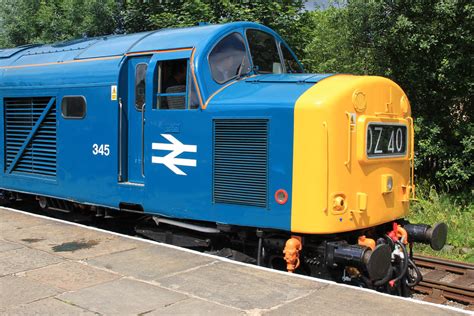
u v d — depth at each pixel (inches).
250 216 213.6
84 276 195.5
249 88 228.2
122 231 311.7
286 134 203.0
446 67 406.9
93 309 162.4
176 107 239.3
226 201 220.4
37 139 312.0
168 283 187.9
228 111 218.8
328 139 197.6
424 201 406.0
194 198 230.5
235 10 441.4
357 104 207.8
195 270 203.3
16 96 322.3
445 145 422.6
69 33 574.2
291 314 158.9
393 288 222.5
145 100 250.7
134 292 178.2
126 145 263.7
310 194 198.4
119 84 259.4
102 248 235.9
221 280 191.3
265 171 209.0
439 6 389.4
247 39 255.9
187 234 251.3
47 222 291.3
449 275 278.1
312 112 197.9
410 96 451.5
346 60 472.4
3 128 334.3
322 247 206.2
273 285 185.8
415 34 406.6
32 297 172.6
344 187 202.7
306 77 223.1
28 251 230.2
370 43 451.2
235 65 246.4
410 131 245.6
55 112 297.7
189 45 239.0
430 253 325.1
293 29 471.5
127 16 540.1
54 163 300.7
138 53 257.4
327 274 208.7
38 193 311.6
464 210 398.9
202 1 466.6
